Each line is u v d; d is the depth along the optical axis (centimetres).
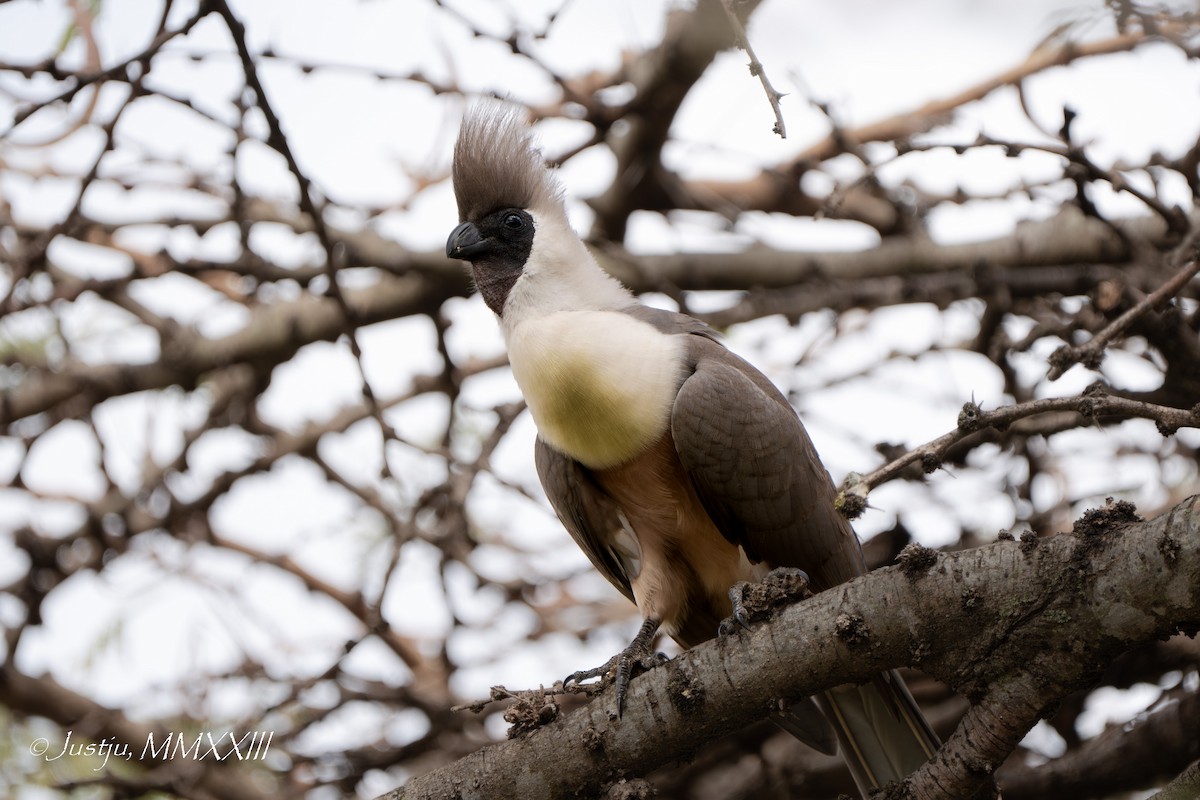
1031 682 626
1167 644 1107
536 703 734
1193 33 902
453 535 1152
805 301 1242
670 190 1305
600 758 711
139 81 991
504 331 944
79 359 1356
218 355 1345
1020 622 622
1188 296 1138
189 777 1115
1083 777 1099
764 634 687
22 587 1331
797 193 1389
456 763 741
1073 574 609
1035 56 1197
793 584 694
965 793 653
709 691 694
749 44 667
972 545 1159
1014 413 655
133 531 1377
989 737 641
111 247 1423
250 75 970
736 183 1394
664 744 707
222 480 1384
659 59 1131
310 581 1481
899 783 675
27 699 1333
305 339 1340
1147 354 1134
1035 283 1197
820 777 1192
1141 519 614
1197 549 573
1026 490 1164
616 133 1309
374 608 1093
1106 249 1245
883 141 1332
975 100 1301
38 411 1341
